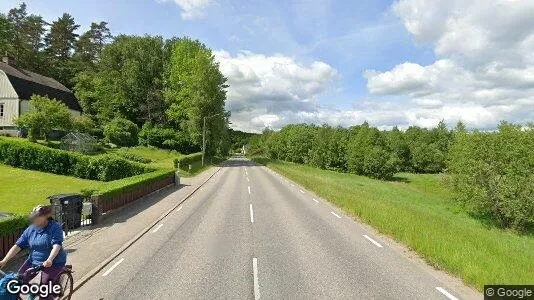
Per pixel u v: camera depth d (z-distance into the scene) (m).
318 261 10.66
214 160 79.75
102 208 17.27
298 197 25.72
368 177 68.56
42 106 44.91
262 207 21.06
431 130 91.12
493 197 33.25
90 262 10.62
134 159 52.00
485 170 33.72
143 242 13.06
